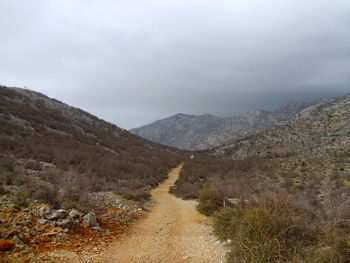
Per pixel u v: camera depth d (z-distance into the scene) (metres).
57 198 9.95
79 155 30.28
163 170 42.25
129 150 54.03
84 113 72.44
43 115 48.25
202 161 59.88
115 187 19.19
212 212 13.48
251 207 8.37
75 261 6.09
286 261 5.48
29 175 15.35
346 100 86.00
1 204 8.37
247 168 44.97
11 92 52.16
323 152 51.66
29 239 6.73
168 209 15.57
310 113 91.12
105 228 9.37
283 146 69.44
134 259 6.64
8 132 31.28
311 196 17.69
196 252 7.29
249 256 5.78
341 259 5.13
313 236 6.41
